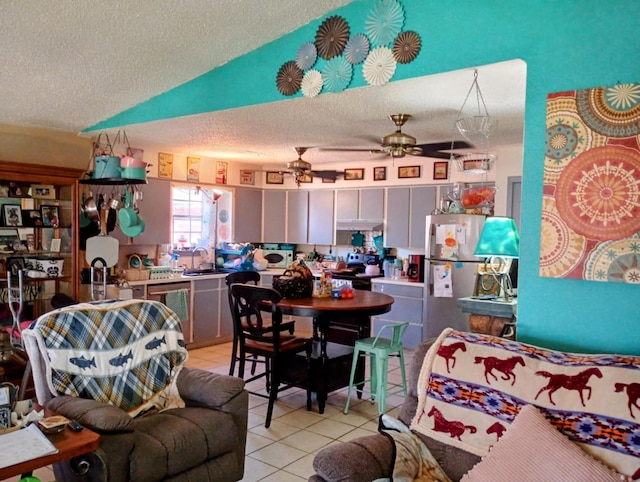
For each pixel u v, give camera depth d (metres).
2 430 1.97
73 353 2.59
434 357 2.25
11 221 4.26
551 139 2.31
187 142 5.12
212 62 3.59
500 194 5.18
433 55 2.74
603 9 2.21
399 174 6.23
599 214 2.19
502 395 2.03
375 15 2.95
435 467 2.02
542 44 2.37
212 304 6.07
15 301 4.24
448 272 5.36
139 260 5.71
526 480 1.75
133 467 2.20
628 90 2.12
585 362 1.96
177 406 2.79
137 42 3.21
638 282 2.11
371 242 6.70
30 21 2.88
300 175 5.59
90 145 4.90
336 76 3.12
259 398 4.28
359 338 4.25
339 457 1.86
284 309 3.82
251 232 7.00
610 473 1.67
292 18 3.14
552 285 2.35
